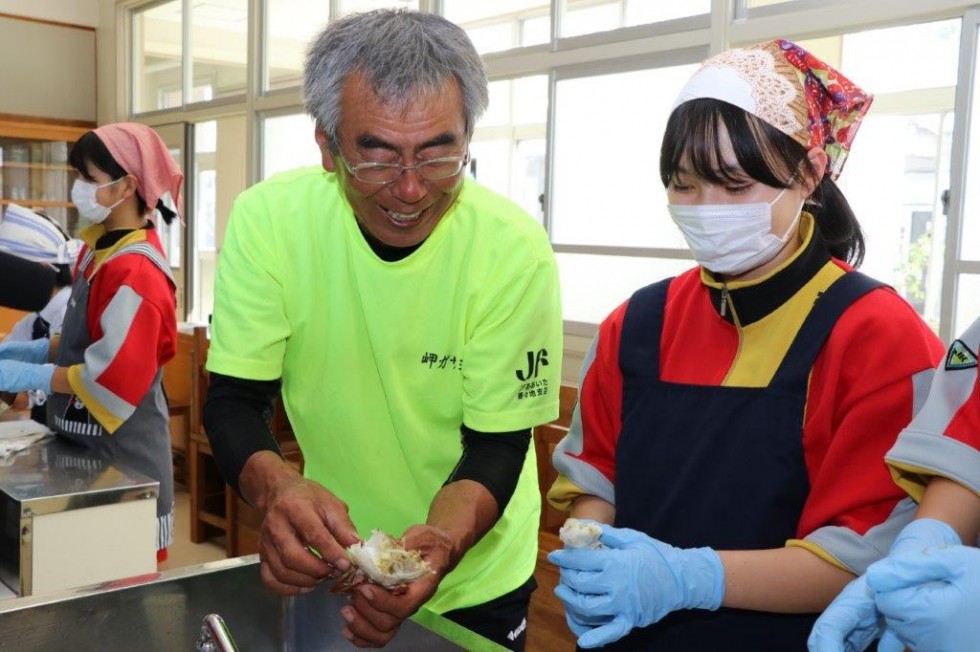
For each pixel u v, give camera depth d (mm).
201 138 5566
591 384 1147
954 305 2363
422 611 1011
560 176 3373
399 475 1183
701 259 1004
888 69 2986
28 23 5637
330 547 875
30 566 1615
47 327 2846
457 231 1094
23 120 5613
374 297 1085
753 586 885
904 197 3320
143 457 2166
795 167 923
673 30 2900
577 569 912
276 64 4867
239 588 1068
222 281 1127
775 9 2639
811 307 973
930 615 694
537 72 3428
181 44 5473
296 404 1189
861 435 891
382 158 901
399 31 887
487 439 1093
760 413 966
